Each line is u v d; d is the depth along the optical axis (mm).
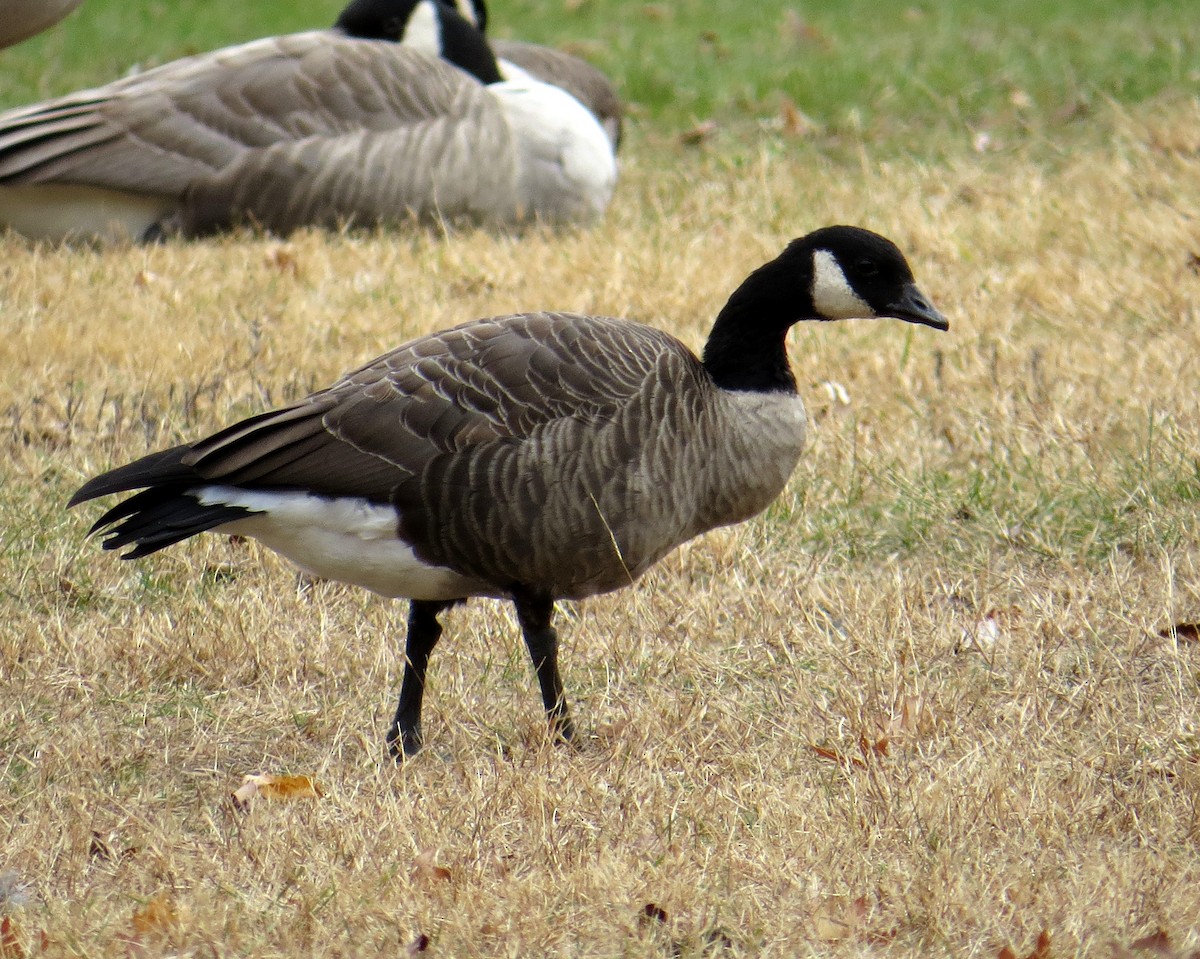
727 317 9320
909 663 9641
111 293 15570
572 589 8734
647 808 8055
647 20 29453
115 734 9086
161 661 9773
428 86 18031
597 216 18922
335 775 8578
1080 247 16859
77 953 6773
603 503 8359
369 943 6879
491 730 9156
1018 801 8008
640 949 6844
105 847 7785
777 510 11695
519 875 7492
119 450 12336
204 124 17266
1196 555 10914
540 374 8312
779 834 7793
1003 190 18984
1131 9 28016
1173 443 12023
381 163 17688
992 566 11000
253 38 27719
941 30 27344
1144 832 7762
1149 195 18375
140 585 10781
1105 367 13641
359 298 15633
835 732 8961
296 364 14008
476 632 10234
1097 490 11602
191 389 13453
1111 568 10766
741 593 10609
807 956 6797
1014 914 7062
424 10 19938
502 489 8164
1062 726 8914
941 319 9398
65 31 27734
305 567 8516
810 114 22969
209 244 17375
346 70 17734
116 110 17156
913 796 8000
